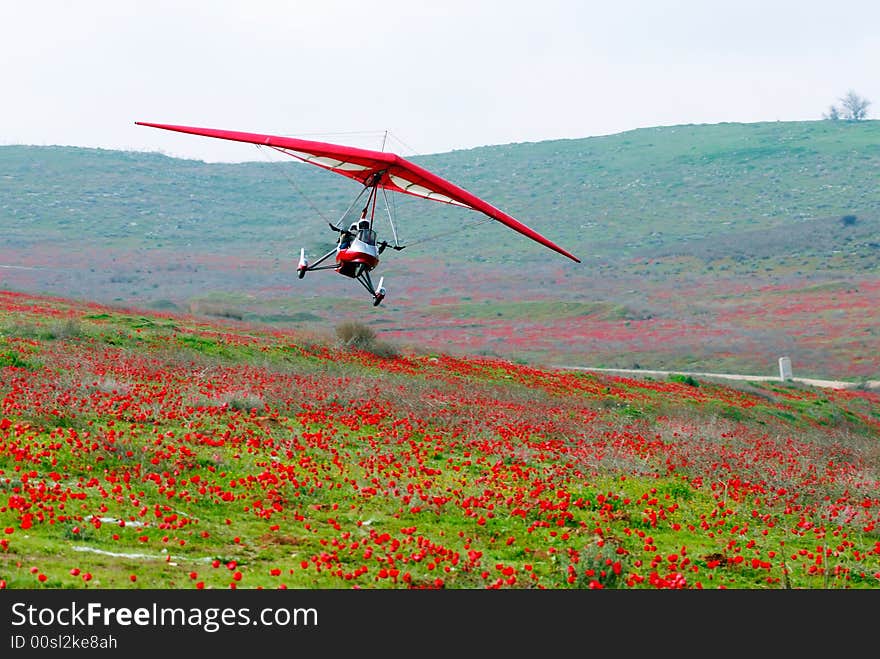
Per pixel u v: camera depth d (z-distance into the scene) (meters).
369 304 104.69
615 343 81.06
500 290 116.69
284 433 19.92
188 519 13.48
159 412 19.92
